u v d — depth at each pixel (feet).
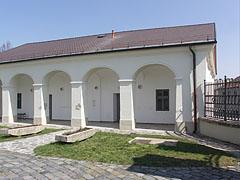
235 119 28.12
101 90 54.34
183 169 17.52
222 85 30.55
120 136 33.27
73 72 44.21
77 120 43.50
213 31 39.40
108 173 16.61
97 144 27.17
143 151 23.31
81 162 19.53
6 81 53.01
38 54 50.37
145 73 49.80
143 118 50.21
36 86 48.29
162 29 54.08
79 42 57.52
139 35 50.29
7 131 32.86
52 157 21.34
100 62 41.78
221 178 15.65
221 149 24.89
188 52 35.83
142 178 15.57
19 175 16.10
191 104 35.58
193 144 26.99
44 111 48.29
